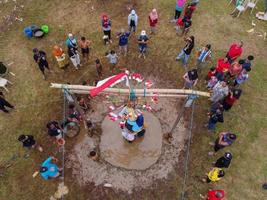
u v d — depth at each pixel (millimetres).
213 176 11320
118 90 10836
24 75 14969
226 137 11672
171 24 17062
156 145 12891
